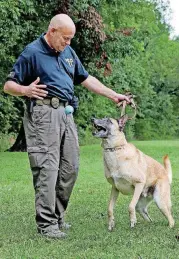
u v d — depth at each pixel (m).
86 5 18.45
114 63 23.17
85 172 14.27
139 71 35.19
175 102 54.06
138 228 6.12
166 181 6.37
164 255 4.73
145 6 28.80
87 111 26.98
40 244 5.22
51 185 5.61
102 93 6.27
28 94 5.45
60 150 5.86
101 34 19.23
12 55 18.50
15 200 8.66
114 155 6.04
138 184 6.07
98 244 5.20
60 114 5.67
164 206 6.27
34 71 5.63
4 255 4.78
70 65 5.86
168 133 51.66
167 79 52.84
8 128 23.22
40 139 5.60
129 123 43.75
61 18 5.54
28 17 18.16
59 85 5.64
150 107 50.69
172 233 5.80
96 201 8.52
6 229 6.05
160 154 20.98
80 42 19.42
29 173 13.97
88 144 30.89
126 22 24.77
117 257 4.65
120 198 8.83
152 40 51.44
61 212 6.06
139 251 4.88
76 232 5.87
